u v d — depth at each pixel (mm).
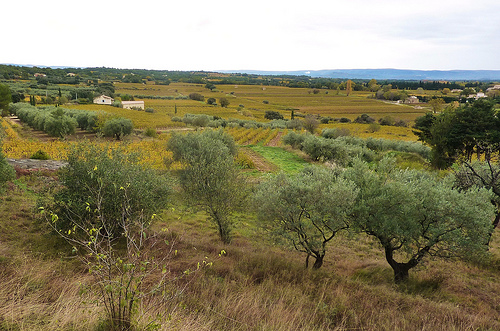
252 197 14758
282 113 149500
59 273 6914
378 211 11906
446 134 39875
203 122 83812
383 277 12867
